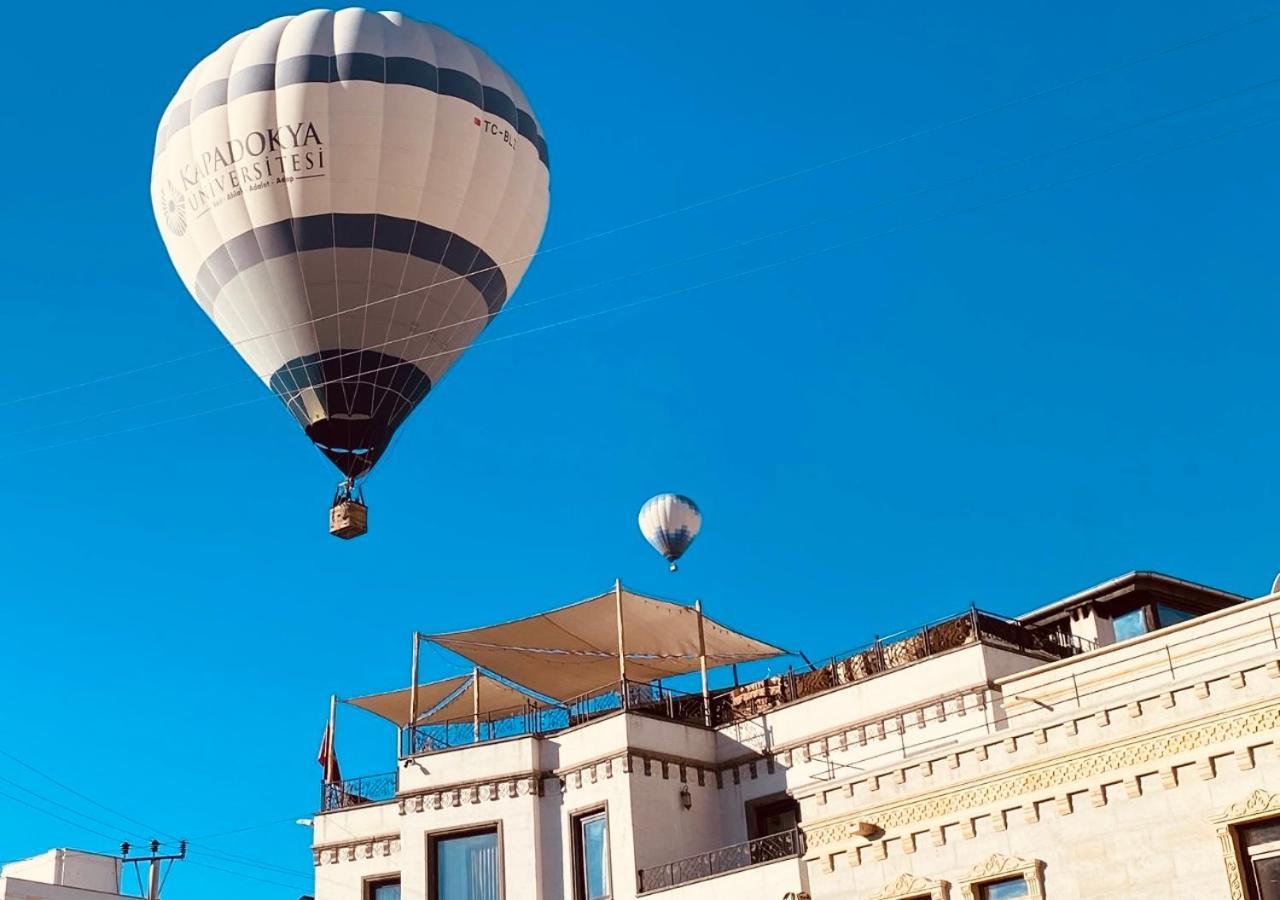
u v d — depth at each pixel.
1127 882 27.33
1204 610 42.44
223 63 48.00
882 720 39.25
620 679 45.81
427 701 47.78
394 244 46.44
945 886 29.59
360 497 47.97
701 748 42.03
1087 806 28.20
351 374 46.88
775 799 40.69
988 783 29.61
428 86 46.94
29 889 49.62
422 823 42.19
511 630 44.06
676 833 40.41
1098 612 41.69
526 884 40.50
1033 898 28.36
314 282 46.44
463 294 47.97
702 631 43.81
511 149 48.44
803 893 32.34
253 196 46.38
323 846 44.66
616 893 39.31
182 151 47.66
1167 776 27.34
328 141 46.09
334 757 47.19
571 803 41.12
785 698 42.22
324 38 47.25
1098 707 28.66
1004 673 38.38
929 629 39.78
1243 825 26.44
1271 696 26.52
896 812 30.78
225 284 47.44
